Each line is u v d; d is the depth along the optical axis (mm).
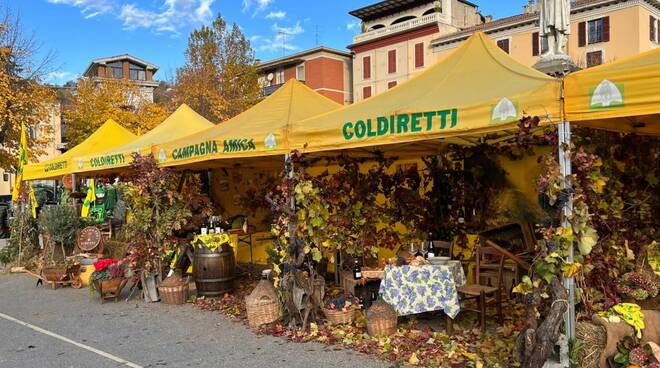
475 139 7941
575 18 37125
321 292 6738
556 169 4348
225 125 8258
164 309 8055
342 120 6105
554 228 4426
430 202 8961
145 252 8617
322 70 54375
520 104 4535
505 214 8219
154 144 8875
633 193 6594
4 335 6824
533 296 4402
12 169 23406
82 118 29922
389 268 6059
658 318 4562
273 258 6836
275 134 6762
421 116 5297
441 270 5816
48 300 9047
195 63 30750
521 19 39750
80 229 12062
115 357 5785
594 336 4395
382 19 53500
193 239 8922
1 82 22406
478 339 5613
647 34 35125
